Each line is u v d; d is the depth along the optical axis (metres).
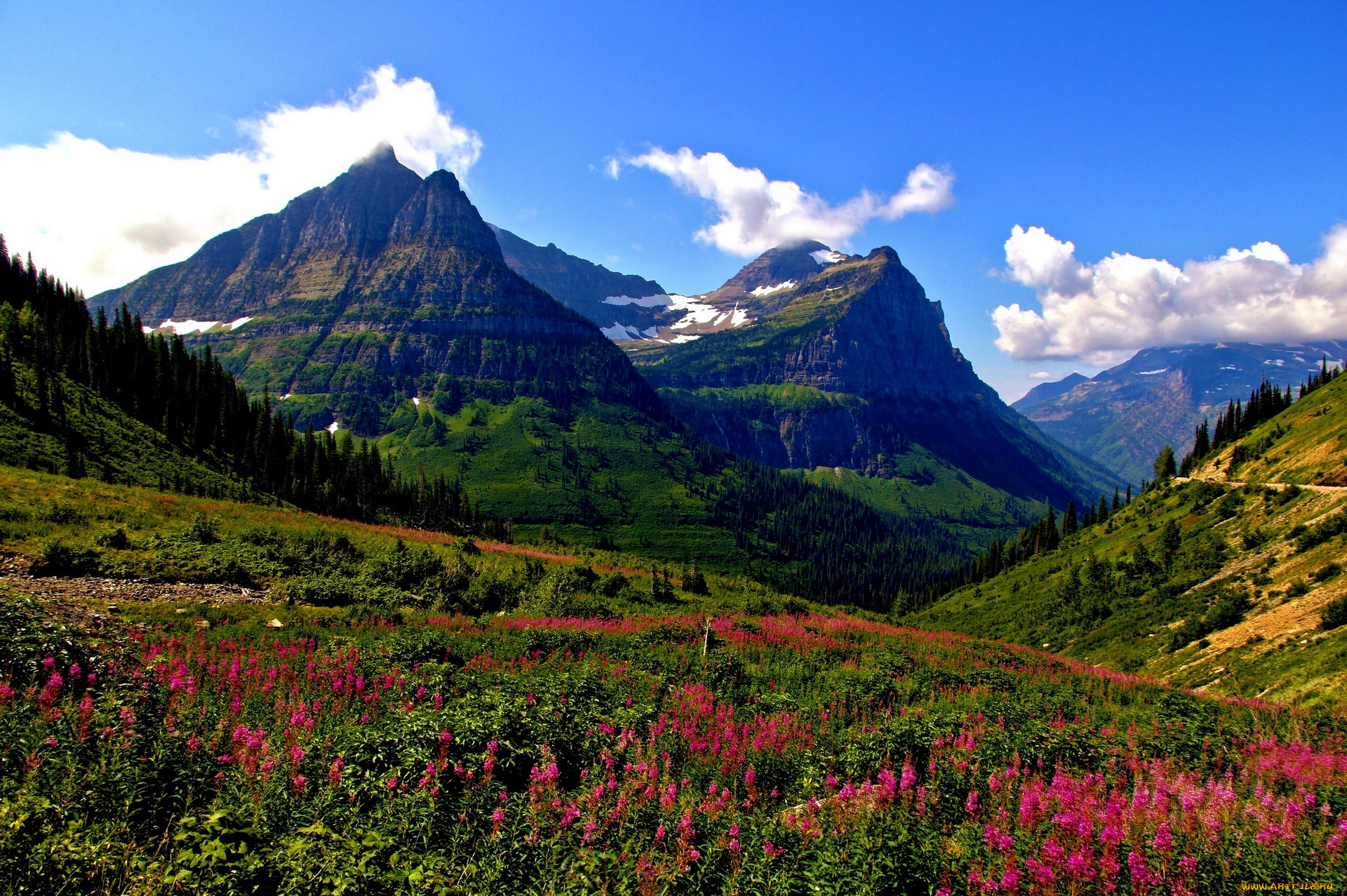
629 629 36.28
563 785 13.68
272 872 8.18
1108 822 11.27
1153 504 97.88
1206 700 26.50
